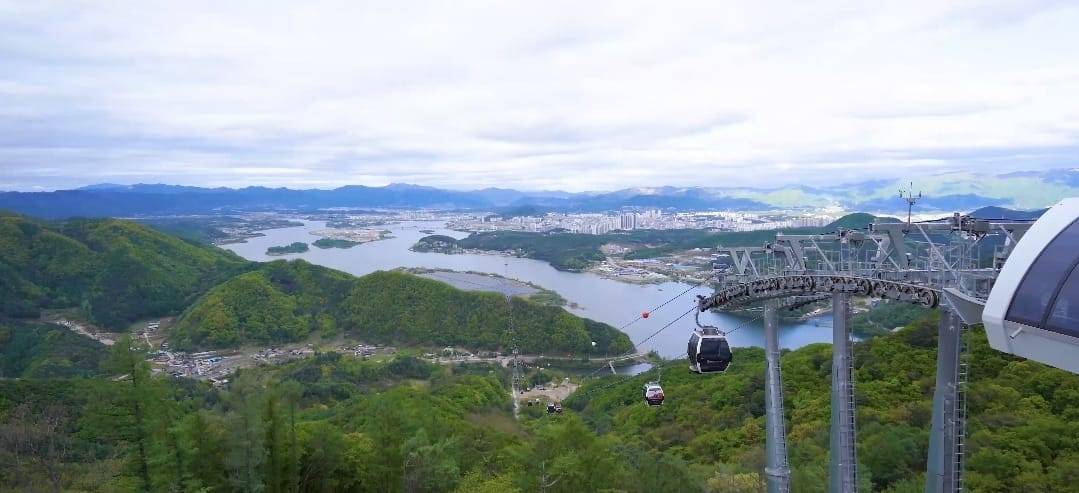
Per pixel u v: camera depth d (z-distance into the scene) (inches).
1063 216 671.1
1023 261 676.1
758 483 1861.5
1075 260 609.3
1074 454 1737.2
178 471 1491.1
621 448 2146.9
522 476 1761.8
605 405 4097.0
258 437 1592.0
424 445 1835.6
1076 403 2048.5
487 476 1932.8
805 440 2191.2
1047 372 2229.3
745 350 4522.6
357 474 1815.9
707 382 3513.8
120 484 1489.9
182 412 1635.1
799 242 1370.6
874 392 2503.7
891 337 2915.8
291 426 1756.9
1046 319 613.9
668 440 2807.6
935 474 1057.5
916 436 2009.1
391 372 6510.8
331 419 2795.3
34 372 6412.4
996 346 697.6
